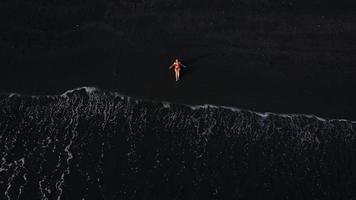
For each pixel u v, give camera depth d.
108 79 30.58
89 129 28.03
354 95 30.62
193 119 28.91
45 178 25.84
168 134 28.03
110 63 31.41
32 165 26.34
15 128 27.94
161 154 27.03
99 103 29.38
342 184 26.28
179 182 25.88
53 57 31.53
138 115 28.92
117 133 27.89
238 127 28.64
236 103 29.89
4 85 29.98
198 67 31.55
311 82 31.19
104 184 25.64
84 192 25.31
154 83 30.62
